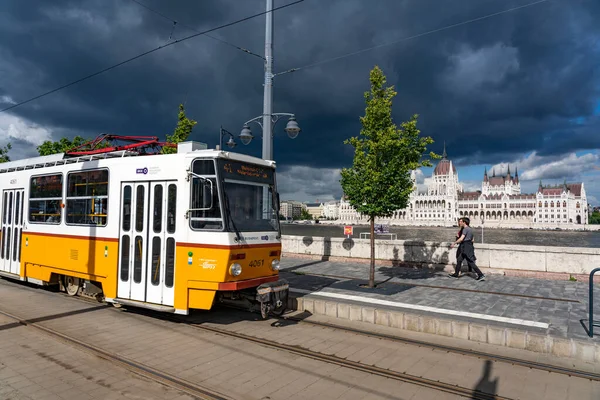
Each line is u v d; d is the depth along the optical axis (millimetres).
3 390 5504
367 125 12094
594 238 121938
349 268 15883
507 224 189125
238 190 8594
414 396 5574
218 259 8070
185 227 8367
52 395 5383
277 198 9570
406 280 13180
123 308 10258
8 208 13039
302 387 5793
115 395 5434
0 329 8336
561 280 13148
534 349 7383
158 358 6812
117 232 9367
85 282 10273
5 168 13570
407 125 11789
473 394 5645
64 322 8875
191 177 8438
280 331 8555
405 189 11828
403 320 8789
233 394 5520
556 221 183750
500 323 8164
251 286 8609
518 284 12445
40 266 11516
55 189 11258
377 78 12125
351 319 9508
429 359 6973
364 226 190750
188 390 5609
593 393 5727
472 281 12984
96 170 10031
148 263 8828
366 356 7082
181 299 8266
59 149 27359
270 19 13391
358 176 12195
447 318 8477
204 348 7383
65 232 10719
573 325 8047
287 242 20094
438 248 15508
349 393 5625
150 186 8938
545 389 5840
